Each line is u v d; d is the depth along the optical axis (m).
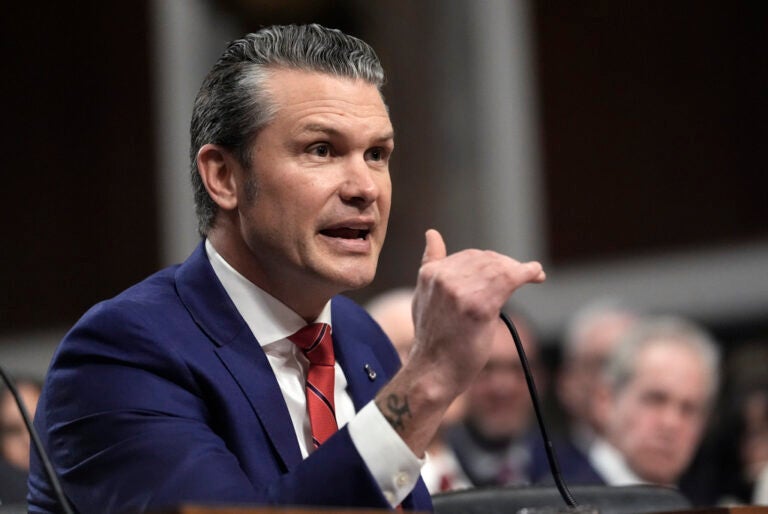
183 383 4.40
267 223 4.59
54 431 4.38
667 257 17.22
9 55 20.08
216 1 19.34
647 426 9.23
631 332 9.73
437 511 4.92
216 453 4.07
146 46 19.44
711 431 11.33
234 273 4.79
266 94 4.63
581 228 17.70
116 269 19.41
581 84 17.88
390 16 18.36
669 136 17.44
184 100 19.20
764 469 10.94
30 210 19.86
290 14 19.05
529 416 10.68
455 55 18.06
